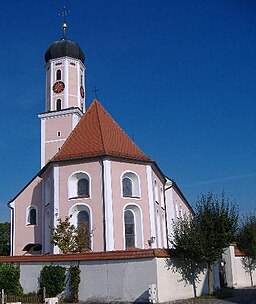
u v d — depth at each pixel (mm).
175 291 25484
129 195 38250
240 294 28500
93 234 36125
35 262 27406
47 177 42094
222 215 27672
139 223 37812
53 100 53375
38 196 47938
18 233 47438
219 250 27203
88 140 40250
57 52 54250
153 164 40531
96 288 25547
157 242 39062
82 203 37156
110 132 41500
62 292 26250
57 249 35281
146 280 24516
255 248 39125
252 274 40000
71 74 54000
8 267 27109
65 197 37906
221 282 34719
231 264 36562
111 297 25078
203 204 28297
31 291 27031
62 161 38625
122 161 38500
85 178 38188
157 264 24578
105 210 36281
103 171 37344
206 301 24422
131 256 25109
